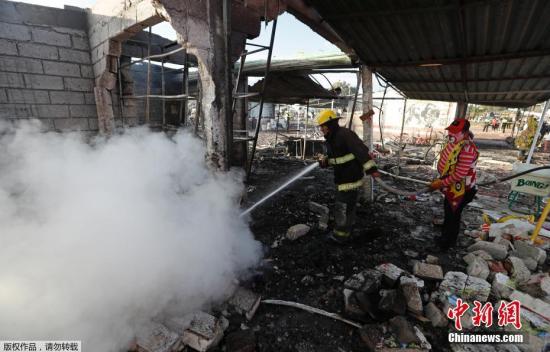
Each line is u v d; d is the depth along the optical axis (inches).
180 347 74.1
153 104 278.1
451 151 123.3
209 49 98.6
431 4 109.3
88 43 165.9
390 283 100.1
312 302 96.7
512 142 648.4
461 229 162.9
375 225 163.9
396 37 143.2
